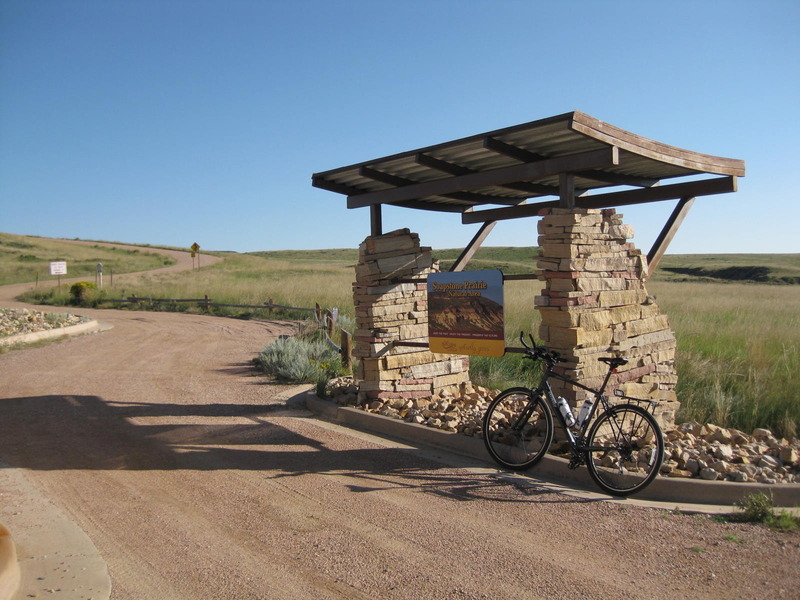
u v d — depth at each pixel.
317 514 4.61
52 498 5.07
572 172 5.70
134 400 9.12
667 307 17.19
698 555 3.72
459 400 7.69
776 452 5.33
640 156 5.47
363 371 7.79
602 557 3.76
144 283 42.16
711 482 4.57
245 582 3.55
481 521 4.40
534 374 9.62
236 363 13.00
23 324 18.45
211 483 5.40
